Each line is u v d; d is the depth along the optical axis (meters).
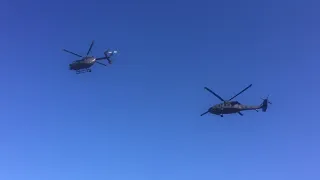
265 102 67.81
